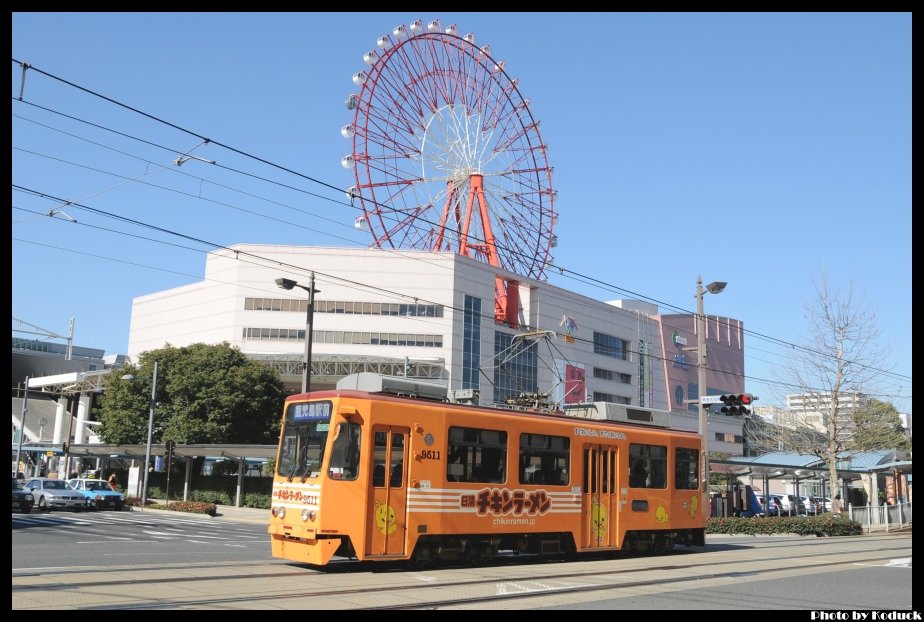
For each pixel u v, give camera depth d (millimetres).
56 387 86438
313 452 15773
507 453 17656
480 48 72312
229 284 79062
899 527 40406
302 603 11445
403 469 16016
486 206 72688
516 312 85562
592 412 21125
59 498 39500
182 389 54312
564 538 18625
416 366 75812
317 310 77250
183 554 18453
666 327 103062
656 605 11953
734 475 48125
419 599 12031
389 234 67750
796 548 24812
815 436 44656
